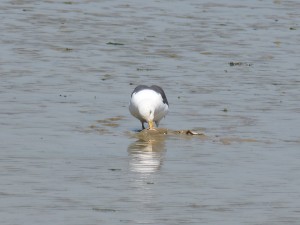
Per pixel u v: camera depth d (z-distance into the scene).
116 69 26.22
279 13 36.81
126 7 36.50
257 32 32.91
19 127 19.62
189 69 26.59
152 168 16.67
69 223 13.25
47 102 22.05
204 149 18.27
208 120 20.86
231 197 14.85
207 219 13.61
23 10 34.75
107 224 13.26
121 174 16.17
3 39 29.61
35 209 13.89
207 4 38.06
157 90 19.83
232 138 19.22
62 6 35.97
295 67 27.41
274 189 15.41
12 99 22.17
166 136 19.27
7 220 13.30
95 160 17.14
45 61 26.78
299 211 14.13
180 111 21.64
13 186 15.17
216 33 32.28
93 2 37.19
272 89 24.28
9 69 25.45
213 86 24.48
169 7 36.97
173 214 13.82
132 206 14.20
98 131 19.66
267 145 18.70
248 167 16.91
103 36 30.95
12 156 17.23
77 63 26.73
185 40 30.89
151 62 27.36
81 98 22.62
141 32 31.86
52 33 31.00
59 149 17.92
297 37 32.41
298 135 19.59
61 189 15.06
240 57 28.64
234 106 22.25
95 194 14.82
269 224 13.44
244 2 38.97
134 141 18.83
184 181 15.80
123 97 22.94
